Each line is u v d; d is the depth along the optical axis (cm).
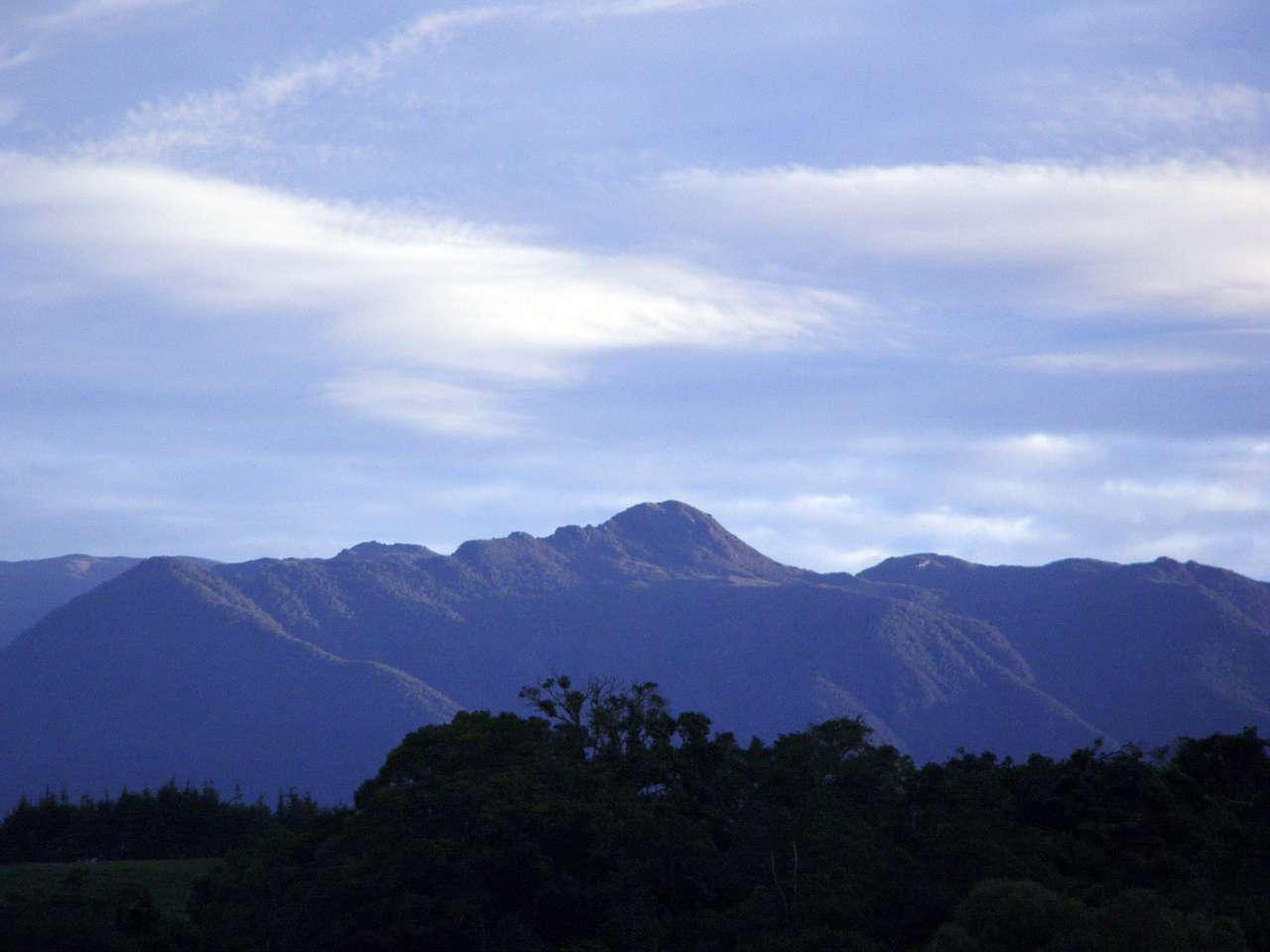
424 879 7619
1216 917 6844
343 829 8450
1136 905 6756
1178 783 9144
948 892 7588
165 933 8138
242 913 8175
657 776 9469
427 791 8125
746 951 7488
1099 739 9388
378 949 7381
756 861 8406
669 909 8231
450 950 7412
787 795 9488
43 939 7694
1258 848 8350
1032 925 6625
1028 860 7738
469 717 9656
